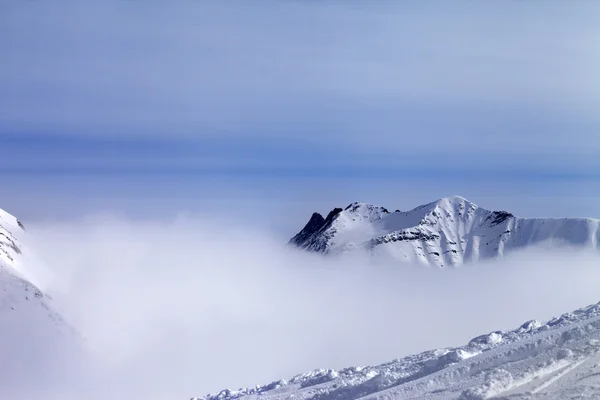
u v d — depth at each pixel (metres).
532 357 45.38
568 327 50.19
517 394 39.59
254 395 62.50
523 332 56.81
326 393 54.12
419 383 47.44
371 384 52.94
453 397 42.06
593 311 54.16
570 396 37.28
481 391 40.91
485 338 57.12
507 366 45.09
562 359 43.16
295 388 61.69
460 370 47.56
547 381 40.47
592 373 39.78
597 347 43.56
